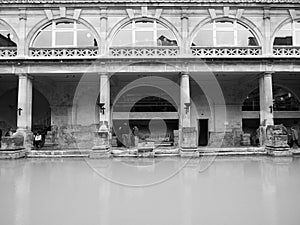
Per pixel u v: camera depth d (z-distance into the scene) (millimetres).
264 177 8797
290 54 17328
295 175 9109
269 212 5129
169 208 5414
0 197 6414
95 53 17078
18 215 5051
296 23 17797
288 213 5059
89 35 17516
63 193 6766
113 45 17234
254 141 20469
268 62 16984
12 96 22250
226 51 17234
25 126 16547
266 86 17016
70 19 17391
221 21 17844
